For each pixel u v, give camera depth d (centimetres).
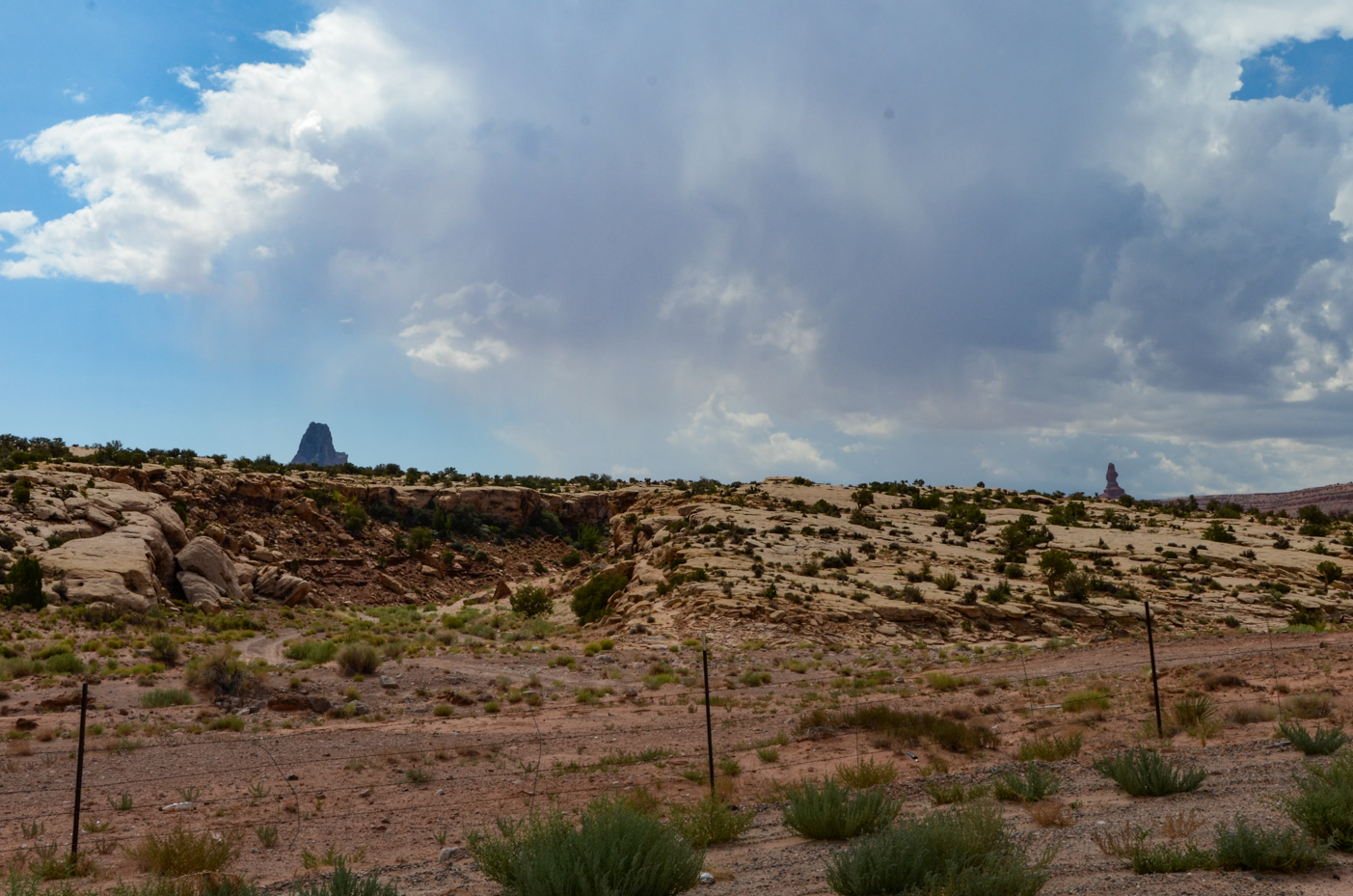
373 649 3409
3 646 3562
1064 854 817
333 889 778
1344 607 6084
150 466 10031
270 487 11050
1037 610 5581
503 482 16062
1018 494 13750
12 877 960
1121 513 11569
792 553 7325
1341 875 671
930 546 8331
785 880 801
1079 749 1484
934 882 684
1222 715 1641
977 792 1187
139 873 999
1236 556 7694
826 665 3600
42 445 11100
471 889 838
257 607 7088
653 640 4641
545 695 2797
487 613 7362
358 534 11125
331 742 1938
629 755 1722
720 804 1105
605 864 732
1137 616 5569
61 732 2003
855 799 1052
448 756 1769
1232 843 720
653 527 9331
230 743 1917
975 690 2494
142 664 3319
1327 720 1541
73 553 5709
